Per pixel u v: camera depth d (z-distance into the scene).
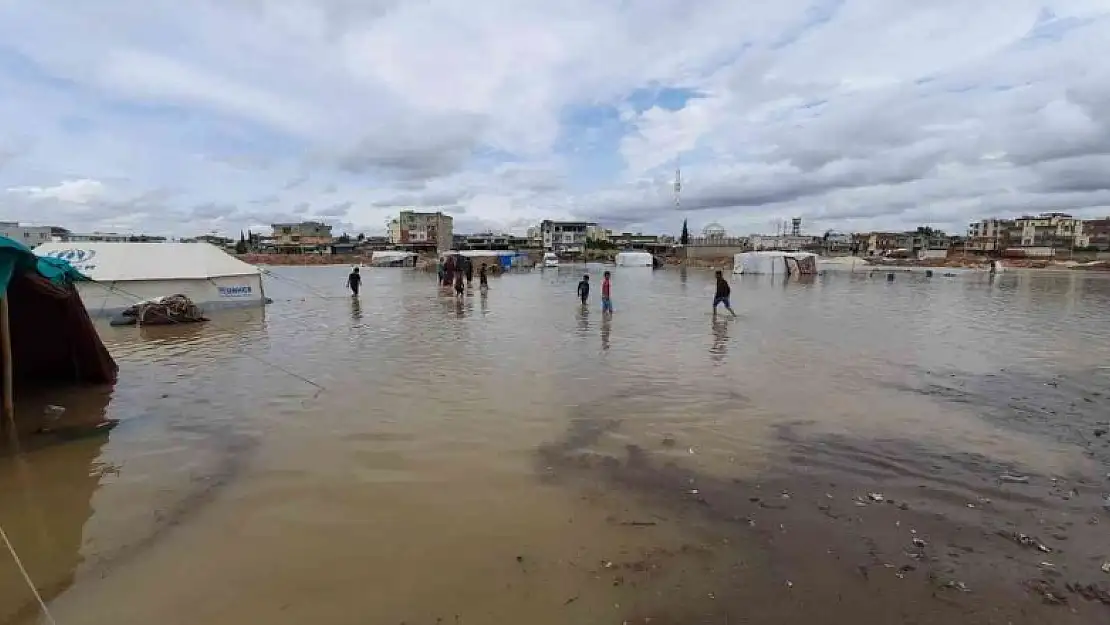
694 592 4.55
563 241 172.12
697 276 65.56
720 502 6.16
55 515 5.98
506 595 4.54
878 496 6.29
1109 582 4.65
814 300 31.61
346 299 31.55
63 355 11.40
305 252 142.50
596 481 6.72
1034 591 4.53
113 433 8.48
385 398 10.30
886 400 10.16
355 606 4.43
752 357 14.17
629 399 10.23
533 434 8.36
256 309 25.88
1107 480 6.71
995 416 9.23
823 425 8.77
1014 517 5.80
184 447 7.91
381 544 5.34
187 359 13.96
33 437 8.30
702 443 7.99
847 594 4.50
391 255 99.25
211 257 25.97
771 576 4.75
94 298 21.86
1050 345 16.05
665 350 15.18
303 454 7.60
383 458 7.44
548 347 15.66
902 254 143.75
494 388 11.04
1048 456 7.49
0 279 9.17
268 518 5.86
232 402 10.08
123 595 4.62
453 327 19.80
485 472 6.98
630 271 81.50
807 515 5.85
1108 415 9.30
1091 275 76.69
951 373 12.35
